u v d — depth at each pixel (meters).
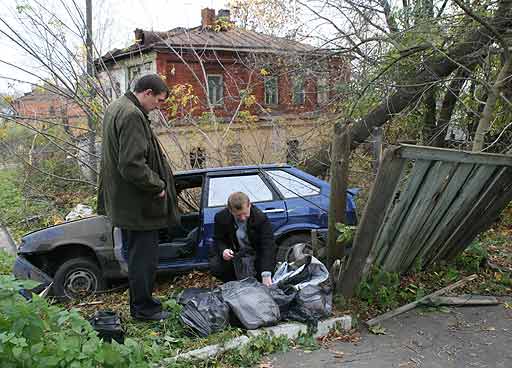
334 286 5.44
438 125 9.66
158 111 10.52
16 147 12.58
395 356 4.54
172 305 5.05
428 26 7.66
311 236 6.21
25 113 11.13
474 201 5.86
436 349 4.67
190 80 14.66
